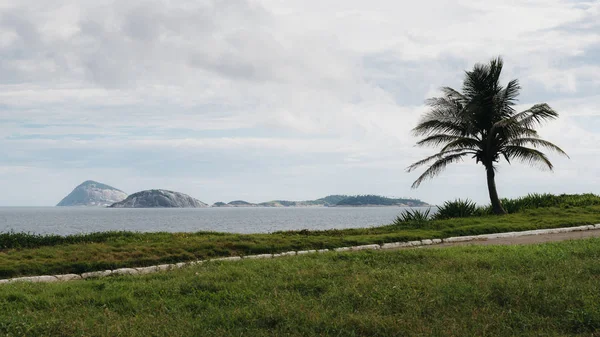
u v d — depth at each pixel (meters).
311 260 10.99
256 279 8.80
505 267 9.48
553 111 23.97
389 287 7.89
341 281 8.46
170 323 6.27
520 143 25.45
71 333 5.96
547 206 29.11
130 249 13.71
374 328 5.94
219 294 7.76
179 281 8.79
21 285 9.05
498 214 26.06
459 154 26.55
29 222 86.69
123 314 6.89
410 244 16.05
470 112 25.61
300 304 6.95
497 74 25.75
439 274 8.99
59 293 8.27
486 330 5.90
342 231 19.91
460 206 26.19
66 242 16.23
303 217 115.62
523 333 5.82
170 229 59.28
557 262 9.82
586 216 23.22
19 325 6.16
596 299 6.94
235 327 6.10
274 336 5.77
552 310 6.60
